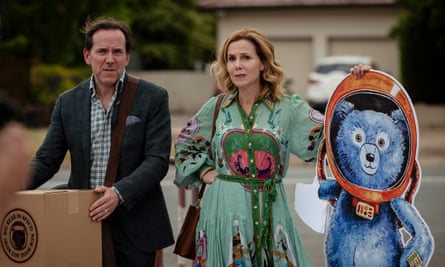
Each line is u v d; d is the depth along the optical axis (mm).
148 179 4574
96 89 4773
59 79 23969
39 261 4172
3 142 2564
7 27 22219
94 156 4723
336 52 32469
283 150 4637
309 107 4703
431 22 23266
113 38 4672
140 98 4754
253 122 4617
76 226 4312
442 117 24609
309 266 4641
